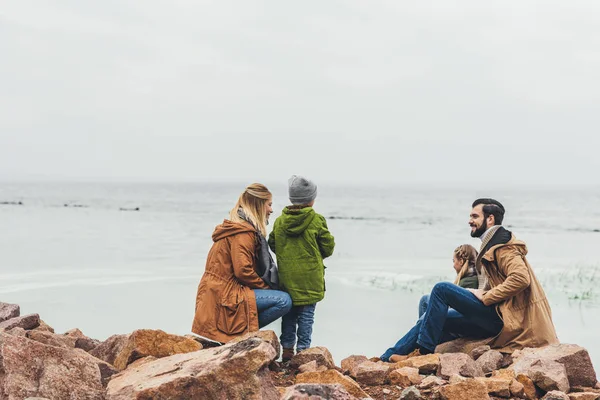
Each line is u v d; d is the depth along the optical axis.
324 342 8.52
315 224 5.27
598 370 7.07
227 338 4.97
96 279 14.22
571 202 129.75
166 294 12.20
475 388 4.01
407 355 5.53
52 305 11.00
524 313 5.35
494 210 5.54
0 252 20.44
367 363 4.90
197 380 3.50
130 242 25.20
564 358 4.49
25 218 46.19
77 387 3.67
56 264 17.19
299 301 5.26
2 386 3.49
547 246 27.89
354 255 21.11
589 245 28.52
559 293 12.89
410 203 110.00
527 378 4.29
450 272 15.99
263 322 5.16
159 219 46.47
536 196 195.38
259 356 3.59
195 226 37.53
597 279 15.08
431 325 5.36
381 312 10.70
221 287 5.07
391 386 4.50
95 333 8.84
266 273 5.23
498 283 5.45
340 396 3.27
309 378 4.36
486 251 5.49
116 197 122.31
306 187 5.31
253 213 5.19
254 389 3.52
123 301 11.40
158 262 17.75
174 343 4.62
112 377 4.06
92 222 41.53
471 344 5.55
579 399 4.07
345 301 11.73
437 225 45.69
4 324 5.28
